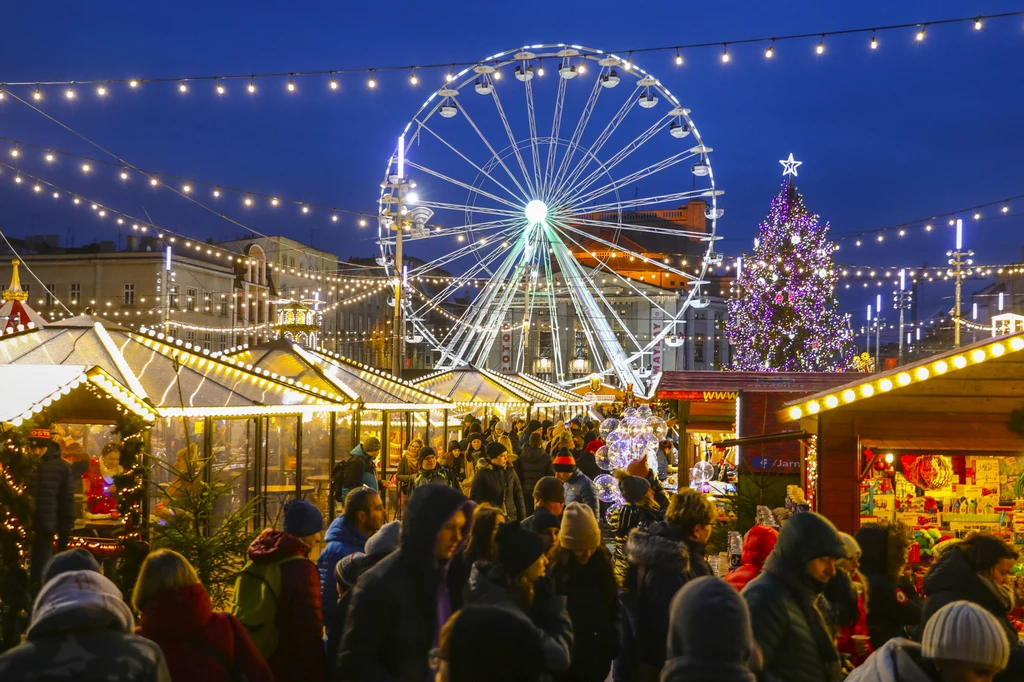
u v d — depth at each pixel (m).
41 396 9.46
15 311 22.17
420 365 88.62
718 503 15.05
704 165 34.31
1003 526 9.67
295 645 4.92
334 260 78.31
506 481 12.18
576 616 5.17
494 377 28.66
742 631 3.19
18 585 8.57
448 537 4.03
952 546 5.29
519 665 2.52
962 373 9.41
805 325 39.56
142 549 8.83
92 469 12.95
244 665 4.34
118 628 3.68
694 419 19.38
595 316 38.16
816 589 4.42
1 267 59.00
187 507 9.77
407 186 25.45
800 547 4.36
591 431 17.97
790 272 39.78
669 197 35.66
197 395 12.34
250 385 13.75
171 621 4.16
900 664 3.76
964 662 3.56
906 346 94.50
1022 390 9.38
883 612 5.86
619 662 5.51
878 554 5.96
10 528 8.61
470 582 4.33
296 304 19.86
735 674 3.12
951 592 5.11
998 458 9.77
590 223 36.41
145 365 12.48
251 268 66.88
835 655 4.42
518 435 20.58
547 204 35.69
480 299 36.66
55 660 3.50
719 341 88.94
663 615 5.21
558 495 7.11
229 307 63.88
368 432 20.50
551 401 32.12
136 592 4.29
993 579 5.20
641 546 5.42
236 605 4.98
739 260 43.34
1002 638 3.58
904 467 9.78
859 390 9.35
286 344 17.73
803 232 40.12
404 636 3.91
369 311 85.12
